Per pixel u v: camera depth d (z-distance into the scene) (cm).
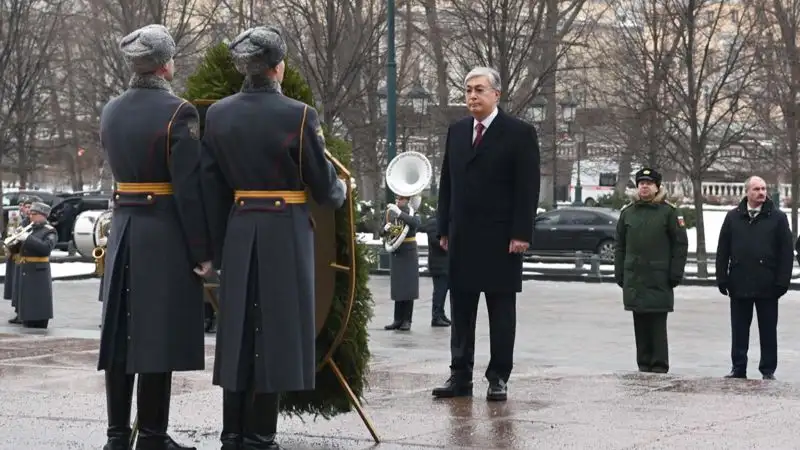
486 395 1086
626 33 5012
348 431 904
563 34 5012
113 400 784
